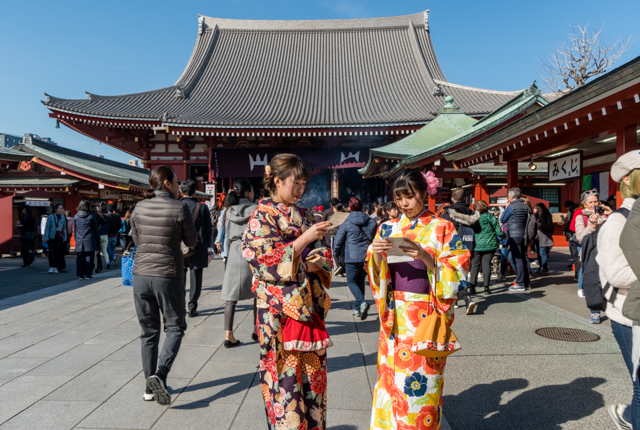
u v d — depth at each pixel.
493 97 23.48
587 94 4.95
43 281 9.07
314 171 21.98
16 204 15.46
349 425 2.76
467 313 5.62
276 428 2.01
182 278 3.25
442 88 25.89
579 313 5.63
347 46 30.95
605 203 5.36
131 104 23.19
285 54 30.58
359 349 4.34
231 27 32.47
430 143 13.57
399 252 1.97
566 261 11.66
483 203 7.00
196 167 24.16
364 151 21.78
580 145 8.92
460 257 2.03
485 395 3.19
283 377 2.03
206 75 28.33
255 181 24.27
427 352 1.96
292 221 2.15
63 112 19.91
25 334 4.83
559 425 2.71
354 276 5.67
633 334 2.02
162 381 3.00
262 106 24.47
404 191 2.17
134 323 5.33
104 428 2.69
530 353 4.07
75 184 16.25
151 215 3.13
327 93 26.31
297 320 2.02
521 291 7.18
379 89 26.50
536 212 9.47
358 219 5.64
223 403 3.07
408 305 2.11
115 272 10.70
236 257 4.40
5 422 2.76
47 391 3.26
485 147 8.11
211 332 4.96
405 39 30.92
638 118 5.13
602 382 3.35
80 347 4.36
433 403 2.07
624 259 2.04
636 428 2.09
